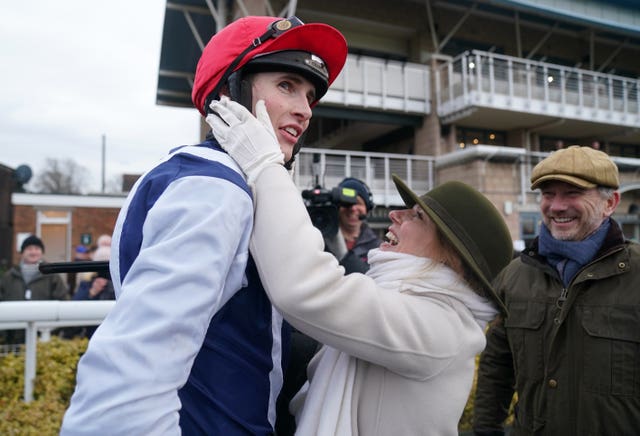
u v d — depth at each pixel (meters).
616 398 1.53
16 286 4.52
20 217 12.17
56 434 2.41
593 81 14.43
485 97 11.98
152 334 0.62
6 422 2.47
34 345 2.72
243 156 0.84
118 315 0.65
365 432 0.94
